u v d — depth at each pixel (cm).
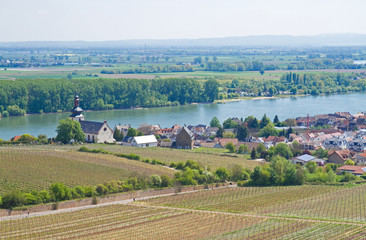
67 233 15912
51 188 19838
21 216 18012
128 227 16712
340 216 18575
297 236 16000
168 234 15938
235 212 19038
